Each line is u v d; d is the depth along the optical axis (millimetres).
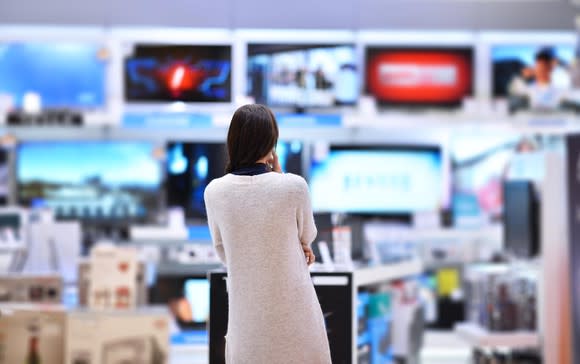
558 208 6180
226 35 5758
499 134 9664
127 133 9367
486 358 6371
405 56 9195
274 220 3068
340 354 4074
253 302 3057
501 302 6152
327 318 4074
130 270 5379
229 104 5719
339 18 7301
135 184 9219
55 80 8891
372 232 8008
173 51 6406
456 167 9727
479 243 9094
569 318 6062
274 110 6484
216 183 3168
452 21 9312
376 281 5242
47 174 9211
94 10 8828
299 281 3076
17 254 6156
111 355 5020
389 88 9180
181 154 7828
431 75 9219
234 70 5770
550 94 8844
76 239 6227
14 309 5012
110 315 5035
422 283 8984
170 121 6980
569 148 6043
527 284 6188
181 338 5500
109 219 9188
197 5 5766
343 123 7637
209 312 3854
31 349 5012
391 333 5922
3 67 8883
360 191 9422
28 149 9211
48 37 8883
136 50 7520
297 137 8820
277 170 3311
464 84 9266
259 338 3039
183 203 7770
